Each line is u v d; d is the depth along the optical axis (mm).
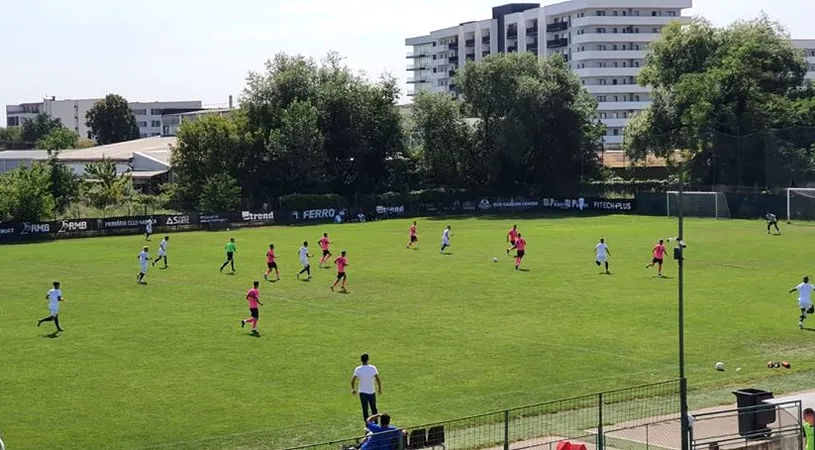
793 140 94375
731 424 25188
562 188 109250
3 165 130625
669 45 108312
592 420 25938
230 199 95375
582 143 108938
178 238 79625
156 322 40062
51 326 39375
